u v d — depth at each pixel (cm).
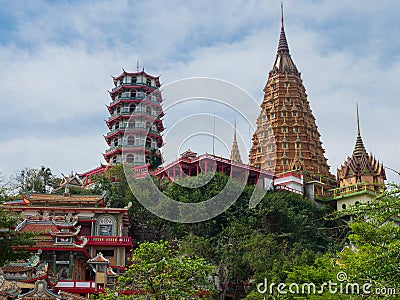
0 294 4294
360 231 3331
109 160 11738
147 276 3694
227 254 6550
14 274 4984
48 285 5122
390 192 2503
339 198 10981
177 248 7238
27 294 4344
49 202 7506
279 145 11831
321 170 12331
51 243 6019
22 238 4266
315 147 12412
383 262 2461
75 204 7550
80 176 12350
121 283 3878
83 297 5034
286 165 11681
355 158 11638
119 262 6888
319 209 10000
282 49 13388
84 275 6488
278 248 7044
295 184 10862
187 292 3747
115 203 8812
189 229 7831
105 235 7362
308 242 8475
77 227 6844
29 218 6769
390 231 2812
